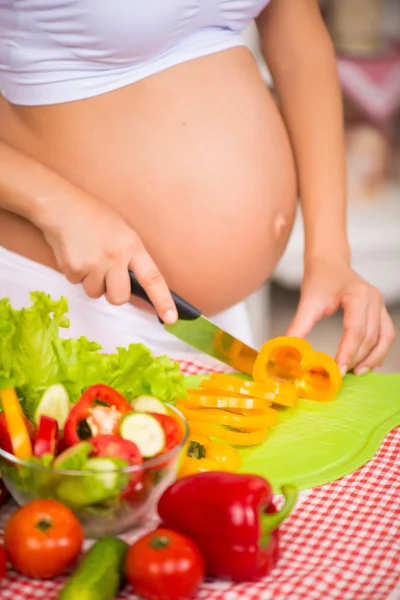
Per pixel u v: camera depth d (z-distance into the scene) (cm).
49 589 87
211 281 164
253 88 162
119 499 91
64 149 150
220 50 157
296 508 105
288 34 170
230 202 157
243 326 186
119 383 109
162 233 156
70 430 95
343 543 98
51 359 107
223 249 161
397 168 347
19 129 152
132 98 149
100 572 82
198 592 88
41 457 90
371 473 115
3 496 99
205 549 88
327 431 126
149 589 83
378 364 155
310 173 167
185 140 152
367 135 329
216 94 155
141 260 136
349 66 324
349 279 157
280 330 341
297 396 137
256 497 88
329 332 349
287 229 172
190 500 88
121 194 152
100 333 164
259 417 122
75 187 139
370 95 327
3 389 98
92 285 139
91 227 135
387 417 133
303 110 169
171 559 83
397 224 323
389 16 331
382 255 325
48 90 147
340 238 163
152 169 151
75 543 87
